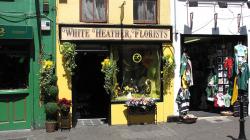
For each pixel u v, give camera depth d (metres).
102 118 13.46
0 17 11.69
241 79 13.50
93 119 13.35
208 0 13.21
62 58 12.12
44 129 12.10
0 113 11.90
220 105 13.91
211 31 13.30
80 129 12.05
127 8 12.66
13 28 11.53
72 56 11.98
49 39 12.02
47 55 12.01
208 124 12.55
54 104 11.77
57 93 12.02
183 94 13.01
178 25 13.01
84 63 13.18
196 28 13.17
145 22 12.90
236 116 13.60
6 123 11.95
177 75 13.05
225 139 10.62
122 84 12.93
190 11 13.11
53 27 12.05
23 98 12.07
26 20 11.87
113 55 12.73
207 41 14.36
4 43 11.85
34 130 12.02
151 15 12.99
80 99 13.30
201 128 12.02
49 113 11.77
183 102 13.02
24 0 11.84
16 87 12.07
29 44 11.98
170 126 12.35
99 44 12.48
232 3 13.45
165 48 12.92
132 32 12.62
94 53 12.77
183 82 13.10
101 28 12.37
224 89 13.96
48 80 11.83
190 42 14.29
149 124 12.71
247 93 13.62
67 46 11.89
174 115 13.03
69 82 12.21
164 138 10.88
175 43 12.99
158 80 13.14
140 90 13.14
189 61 13.20
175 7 12.98
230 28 13.46
